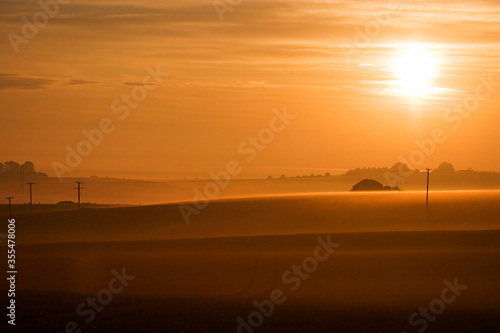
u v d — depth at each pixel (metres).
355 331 51.09
